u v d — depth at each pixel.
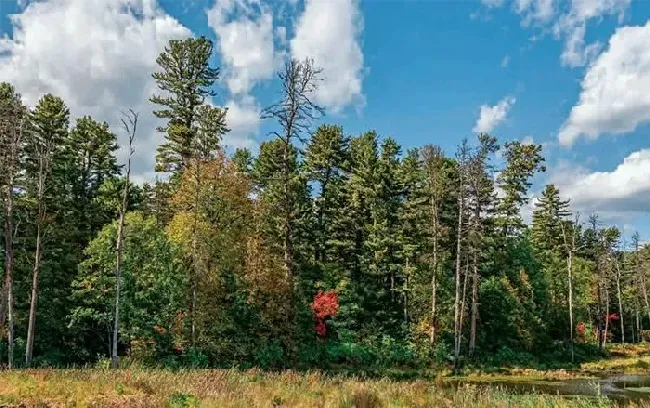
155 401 13.49
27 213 36.19
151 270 33.72
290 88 35.19
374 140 59.84
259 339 35.47
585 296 66.38
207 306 33.53
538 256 61.59
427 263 48.81
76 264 38.66
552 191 75.38
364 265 50.06
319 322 43.44
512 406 15.75
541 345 53.09
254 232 36.38
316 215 54.69
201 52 53.12
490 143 44.94
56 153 41.34
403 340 46.12
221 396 14.48
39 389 15.54
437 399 15.94
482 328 49.78
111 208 42.97
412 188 53.00
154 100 52.47
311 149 57.28
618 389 31.45
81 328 35.91
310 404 14.37
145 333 32.56
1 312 32.78
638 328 86.00
